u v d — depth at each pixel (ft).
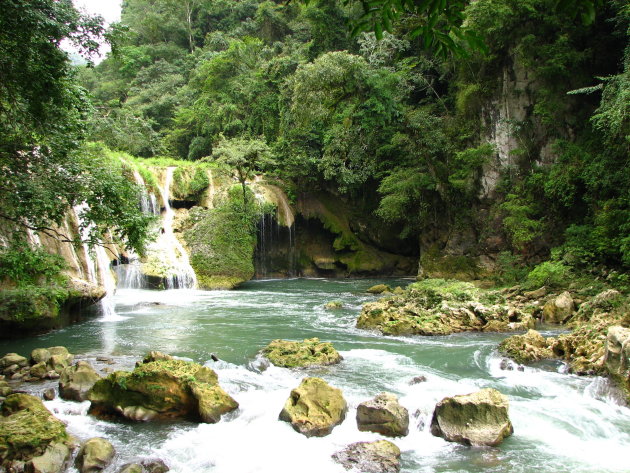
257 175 99.19
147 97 140.77
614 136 53.93
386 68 76.43
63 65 26.68
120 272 67.82
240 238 83.66
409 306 47.37
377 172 88.69
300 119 78.95
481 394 21.85
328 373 29.12
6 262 36.24
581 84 68.18
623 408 23.82
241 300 62.23
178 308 55.21
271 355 32.01
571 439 20.71
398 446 20.16
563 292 47.75
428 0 7.98
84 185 31.63
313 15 102.37
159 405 22.85
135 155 117.80
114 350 34.91
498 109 73.77
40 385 26.61
